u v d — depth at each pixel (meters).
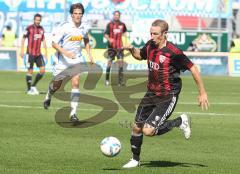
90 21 94.38
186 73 88.88
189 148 29.77
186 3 95.94
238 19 105.75
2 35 94.56
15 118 38.78
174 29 95.19
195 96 57.38
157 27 23.39
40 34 57.09
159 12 95.38
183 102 51.59
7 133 32.88
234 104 50.97
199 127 36.97
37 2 94.31
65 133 33.53
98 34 91.12
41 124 36.47
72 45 38.53
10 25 94.75
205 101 23.27
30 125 35.94
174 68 23.69
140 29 94.25
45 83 69.12
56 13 94.50
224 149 29.66
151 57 23.72
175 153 28.28
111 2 94.81
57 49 37.94
